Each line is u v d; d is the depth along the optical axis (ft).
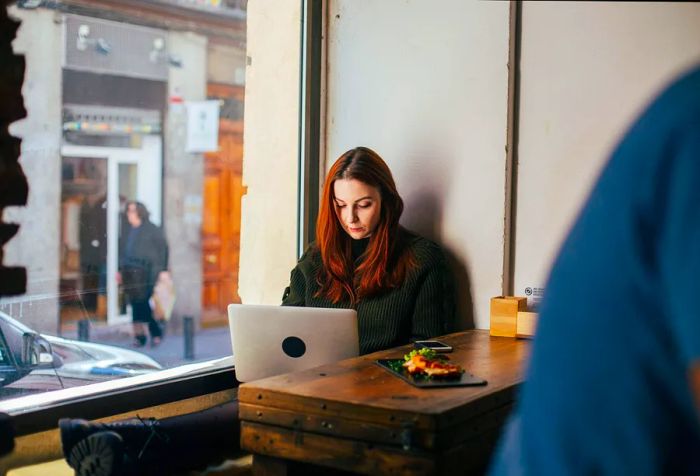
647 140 2.78
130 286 35.70
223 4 38.19
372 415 6.27
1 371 9.95
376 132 11.05
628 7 9.31
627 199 2.78
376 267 9.84
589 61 9.55
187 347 34.94
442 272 9.89
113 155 34.47
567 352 2.88
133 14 33.60
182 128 37.81
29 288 10.95
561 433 2.87
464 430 6.33
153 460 7.77
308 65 11.34
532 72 9.89
